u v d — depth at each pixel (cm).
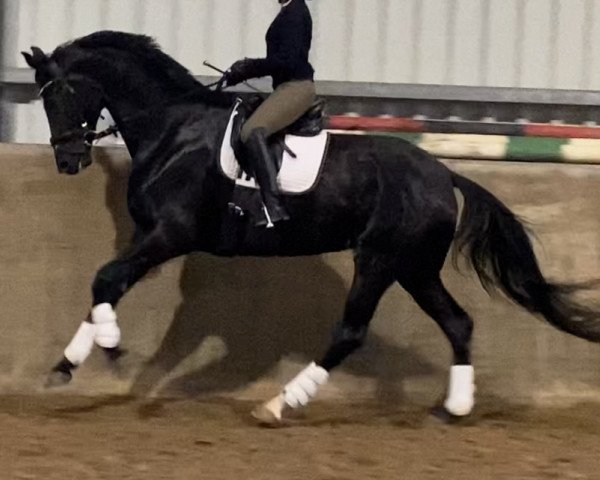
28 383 1091
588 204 1144
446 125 1339
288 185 946
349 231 975
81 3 1421
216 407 1055
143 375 1099
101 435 909
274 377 1108
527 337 1130
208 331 1108
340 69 1441
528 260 980
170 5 1426
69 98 966
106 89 971
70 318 1100
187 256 1109
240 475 786
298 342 1114
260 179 923
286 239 969
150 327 1105
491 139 1207
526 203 1140
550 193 1141
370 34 1441
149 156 962
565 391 1129
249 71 945
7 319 1096
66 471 783
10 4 1414
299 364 1111
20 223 1099
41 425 944
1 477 761
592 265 1136
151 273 1107
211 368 1105
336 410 1062
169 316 1107
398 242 959
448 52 1446
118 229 1102
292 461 833
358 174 960
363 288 968
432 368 1119
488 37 1447
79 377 1095
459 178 988
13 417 976
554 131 1327
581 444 934
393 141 989
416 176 966
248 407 1058
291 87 941
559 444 932
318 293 1119
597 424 1031
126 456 832
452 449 898
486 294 1127
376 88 1426
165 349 1104
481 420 1038
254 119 930
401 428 988
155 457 832
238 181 945
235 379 1105
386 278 969
